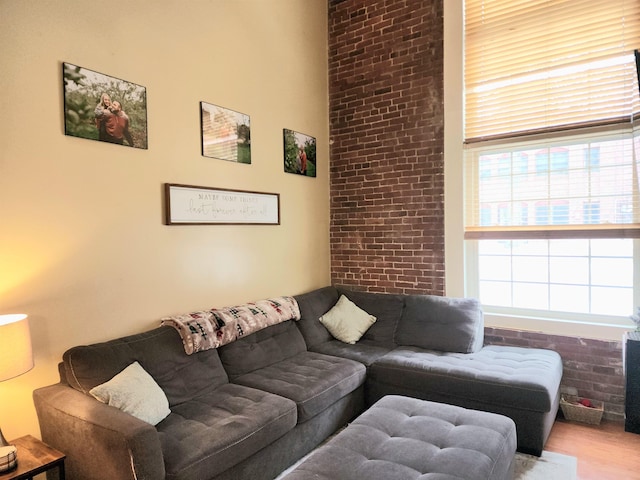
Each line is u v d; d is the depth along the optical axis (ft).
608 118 10.03
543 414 8.05
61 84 7.25
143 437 5.35
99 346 7.29
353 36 13.74
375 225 13.51
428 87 12.37
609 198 10.12
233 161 10.68
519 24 11.12
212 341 8.73
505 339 11.35
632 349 8.70
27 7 6.81
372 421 6.79
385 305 12.10
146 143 8.63
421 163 12.55
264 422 6.93
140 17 8.50
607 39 10.05
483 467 5.51
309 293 12.57
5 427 6.65
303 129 13.20
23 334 5.90
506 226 11.43
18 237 6.75
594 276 10.54
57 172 7.22
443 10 12.03
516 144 11.22
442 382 8.96
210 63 10.05
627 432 9.11
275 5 12.03
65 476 6.18
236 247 10.79
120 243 8.19
